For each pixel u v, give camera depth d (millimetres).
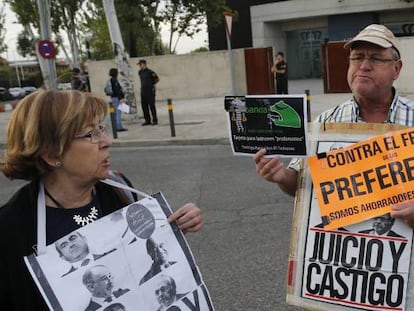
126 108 11984
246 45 32375
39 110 1524
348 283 1886
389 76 2041
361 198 1880
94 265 1535
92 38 41125
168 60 20938
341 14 28953
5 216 1531
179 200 6355
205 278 3971
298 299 1956
